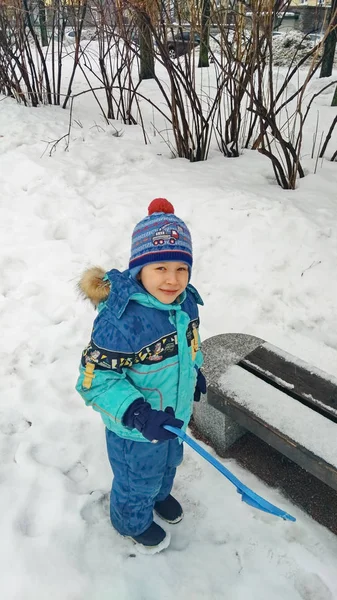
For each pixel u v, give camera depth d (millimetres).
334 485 1735
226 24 4609
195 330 1609
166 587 1749
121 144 5305
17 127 5480
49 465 2146
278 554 1863
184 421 1654
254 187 4219
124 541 1879
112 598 1705
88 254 3521
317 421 1880
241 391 2051
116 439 1595
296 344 2879
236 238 3555
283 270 3312
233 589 1758
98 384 1426
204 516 1999
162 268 1410
